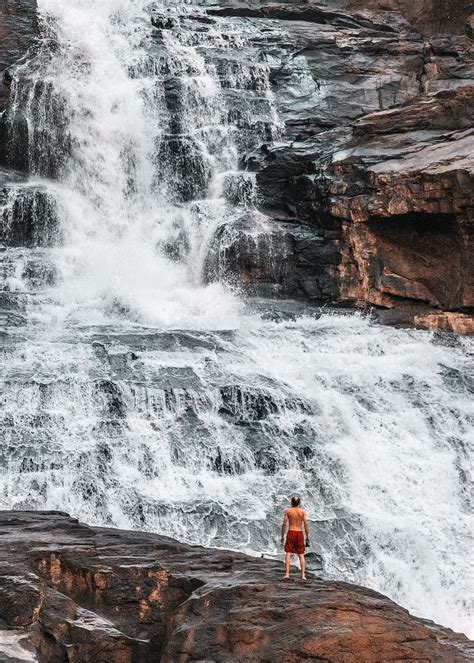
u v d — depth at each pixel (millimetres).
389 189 30938
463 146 31500
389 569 20031
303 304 31891
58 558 13008
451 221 30625
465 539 21531
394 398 25281
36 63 36156
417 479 23172
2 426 21344
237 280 32188
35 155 34438
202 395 23125
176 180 35531
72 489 20250
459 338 29438
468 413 25359
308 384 25016
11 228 32156
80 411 22250
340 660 10750
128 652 11562
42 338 25281
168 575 12688
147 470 21156
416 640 11234
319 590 12180
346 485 22312
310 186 33250
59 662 11234
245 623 11227
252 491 21141
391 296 31750
